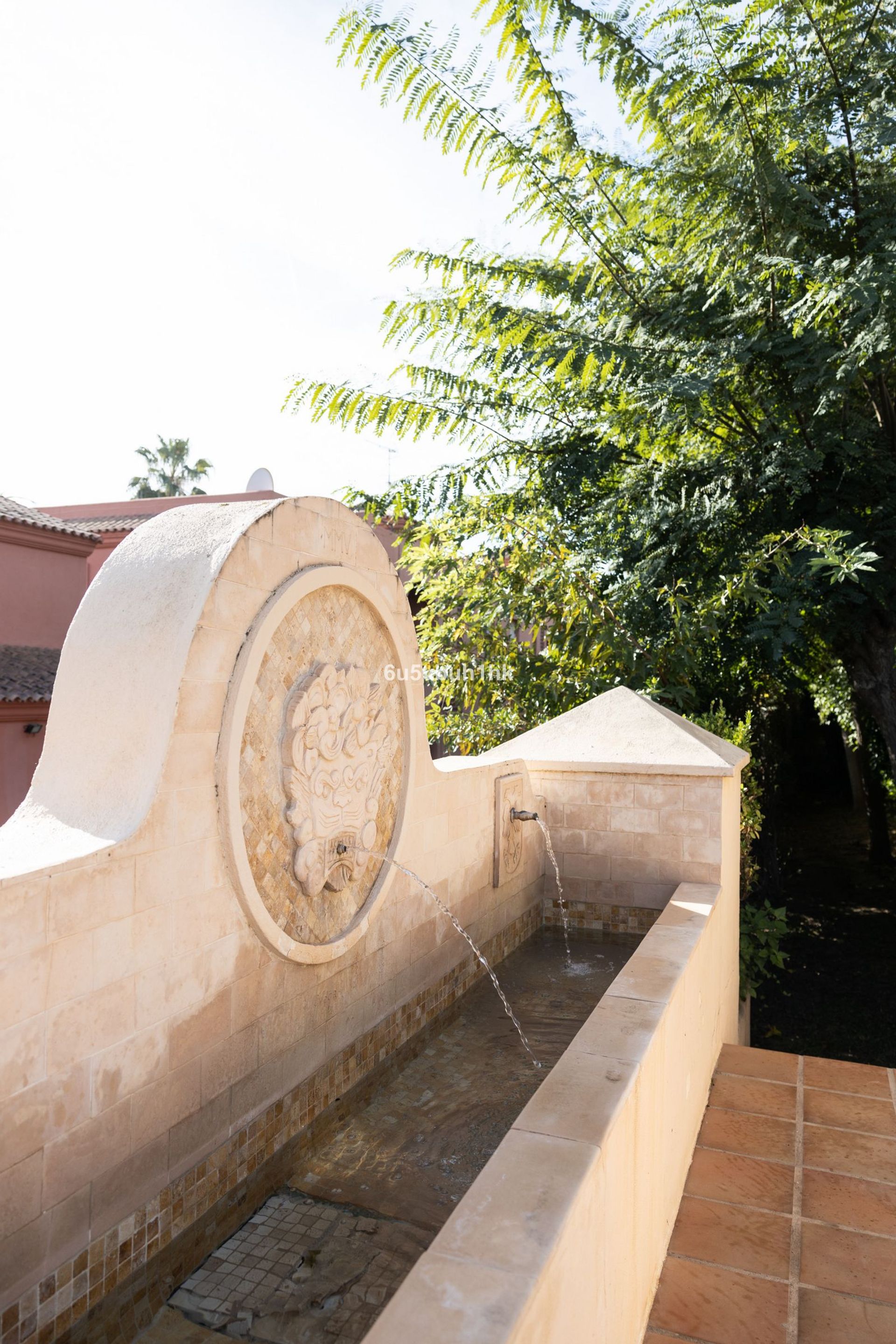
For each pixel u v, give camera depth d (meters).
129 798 2.34
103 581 2.74
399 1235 2.52
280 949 2.82
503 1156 1.86
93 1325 2.06
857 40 7.03
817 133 7.32
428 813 4.09
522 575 8.28
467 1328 1.30
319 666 3.12
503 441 9.09
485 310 7.94
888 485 7.51
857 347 6.41
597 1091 2.19
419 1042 3.91
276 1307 2.21
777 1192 3.18
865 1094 4.02
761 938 6.66
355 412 8.35
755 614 7.93
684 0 6.87
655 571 7.98
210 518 2.81
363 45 6.56
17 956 1.89
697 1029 3.62
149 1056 2.29
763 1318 2.49
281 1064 2.90
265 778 2.80
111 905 2.16
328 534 3.15
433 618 8.84
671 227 8.19
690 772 5.12
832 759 18.33
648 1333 2.43
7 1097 1.86
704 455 8.43
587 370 7.33
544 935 5.49
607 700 5.92
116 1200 2.17
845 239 7.47
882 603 7.39
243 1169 2.68
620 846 5.38
